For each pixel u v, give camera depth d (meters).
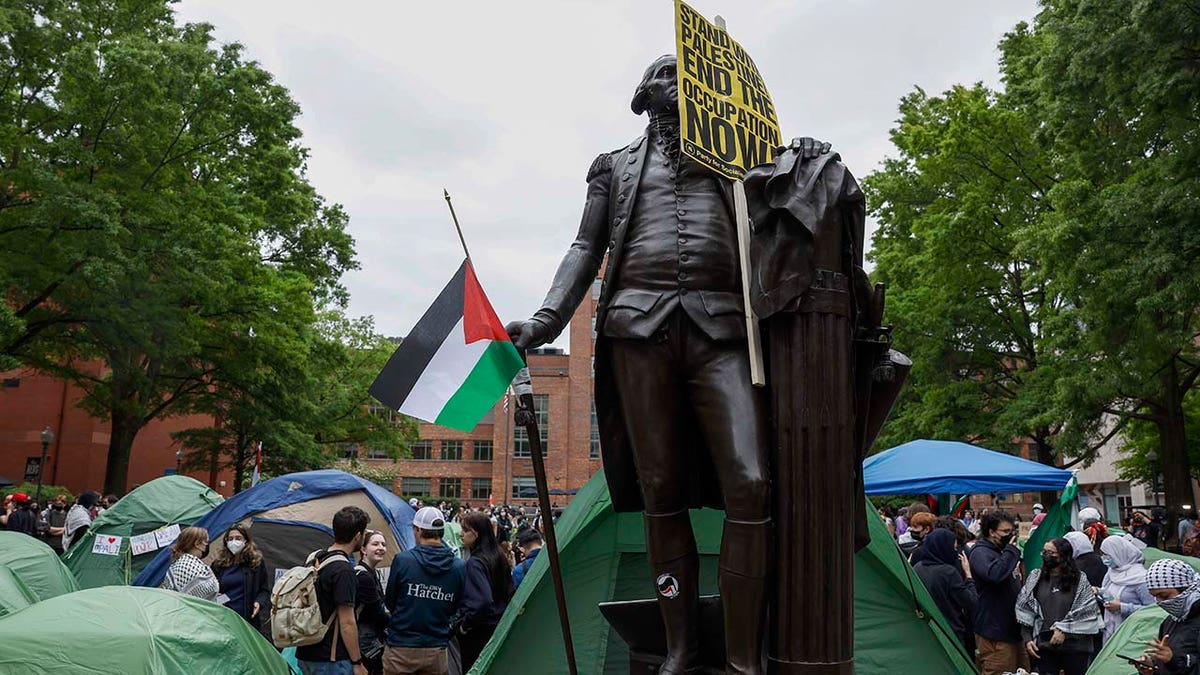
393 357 3.54
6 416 39.78
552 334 3.13
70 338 23.36
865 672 6.25
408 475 77.00
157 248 20.84
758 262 2.69
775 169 2.69
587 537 6.32
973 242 25.48
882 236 30.98
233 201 25.44
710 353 2.83
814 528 2.60
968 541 11.09
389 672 6.77
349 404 39.16
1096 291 18.61
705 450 3.00
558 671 6.07
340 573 6.23
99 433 40.56
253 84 25.38
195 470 35.38
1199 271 16.42
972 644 8.52
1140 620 6.45
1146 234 17.62
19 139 19.47
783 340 2.68
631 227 3.07
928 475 11.75
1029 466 11.87
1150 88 16.36
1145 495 45.97
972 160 25.81
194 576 7.51
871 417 2.96
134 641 4.43
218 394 29.00
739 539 2.64
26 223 19.39
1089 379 19.70
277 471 35.00
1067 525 11.66
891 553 6.41
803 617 2.58
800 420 2.63
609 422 3.13
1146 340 18.59
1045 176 24.92
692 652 2.92
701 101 3.03
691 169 3.05
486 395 3.48
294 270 30.47
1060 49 18.12
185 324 22.84
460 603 7.23
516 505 75.44
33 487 28.05
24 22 19.31
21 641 4.27
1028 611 7.98
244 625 5.14
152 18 23.62
